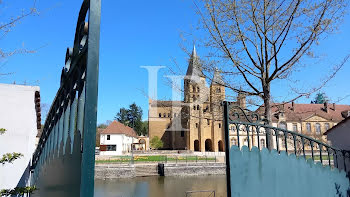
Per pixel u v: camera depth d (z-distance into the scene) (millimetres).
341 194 3975
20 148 5629
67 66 2436
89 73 1469
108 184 26406
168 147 62688
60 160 2488
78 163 1587
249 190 2916
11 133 5621
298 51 6230
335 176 4008
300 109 52531
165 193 21844
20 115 5762
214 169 33938
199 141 54719
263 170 3105
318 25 5867
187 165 33406
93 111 1450
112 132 50375
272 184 3148
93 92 1466
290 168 3412
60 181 2391
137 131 83375
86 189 1373
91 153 1413
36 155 6262
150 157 41062
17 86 5867
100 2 1587
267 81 6738
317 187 3678
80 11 1779
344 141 4750
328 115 51719
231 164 2842
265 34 6508
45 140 4395
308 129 49281
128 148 55938
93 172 1408
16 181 5469
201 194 20906
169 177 31172
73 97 2195
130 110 86875
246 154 3010
